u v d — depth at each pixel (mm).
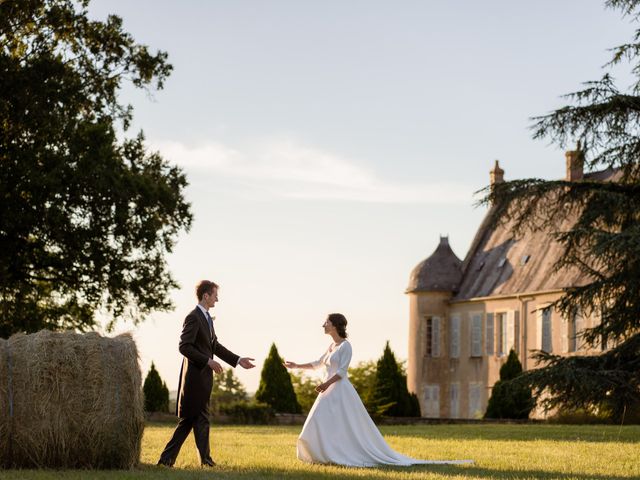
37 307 27828
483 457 11766
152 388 33031
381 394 36312
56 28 27734
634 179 22438
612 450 13461
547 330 40219
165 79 28828
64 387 9055
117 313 27156
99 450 9117
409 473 9102
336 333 10844
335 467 9805
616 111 21562
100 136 25344
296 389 40875
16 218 24219
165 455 9781
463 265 47281
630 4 21750
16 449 8961
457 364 45594
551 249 42031
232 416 28391
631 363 20594
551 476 9195
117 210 25156
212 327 10000
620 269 20594
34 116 24938
